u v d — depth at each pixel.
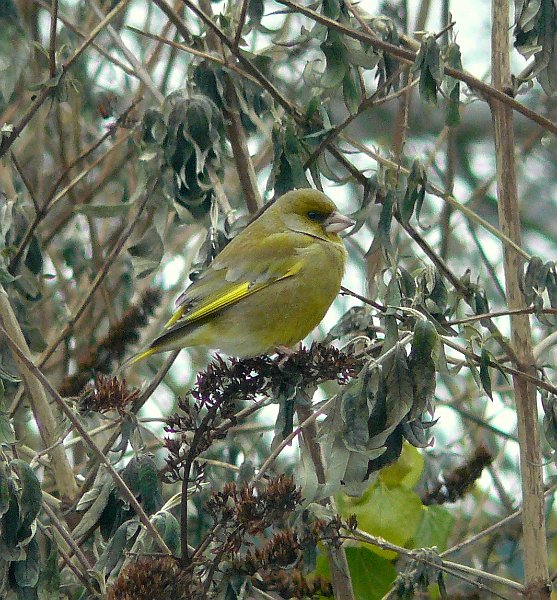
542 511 9.83
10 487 8.63
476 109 19.30
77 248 13.79
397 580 9.77
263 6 10.84
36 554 8.84
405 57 9.71
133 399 9.73
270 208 11.55
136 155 14.39
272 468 12.45
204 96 10.84
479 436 14.17
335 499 11.05
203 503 10.02
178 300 11.01
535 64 10.20
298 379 8.96
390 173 10.30
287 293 11.01
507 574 13.77
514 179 10.32
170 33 15.29
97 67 14.52
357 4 11.12
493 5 10.50
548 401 9.88
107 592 8.79
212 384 8.84
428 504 11.46
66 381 12.08
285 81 14.58
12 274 11.37
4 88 10.84
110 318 13.48
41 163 14.15
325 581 10.63
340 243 11.59
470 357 9.67
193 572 8.84
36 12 14.38
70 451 13.86
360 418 8.66
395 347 8.70
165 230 11.92
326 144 10.52
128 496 8.92
